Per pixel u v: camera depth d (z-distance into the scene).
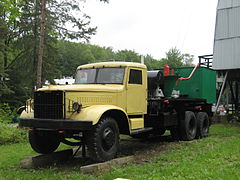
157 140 10.14
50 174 5.68
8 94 25.34
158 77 9.12
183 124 9.73
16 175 5.67
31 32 22.75
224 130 12.59
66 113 5.90
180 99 9.53
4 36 22.89
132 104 7.31
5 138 9.82
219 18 16.77
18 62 25.16
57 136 6.61
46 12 14.16
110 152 6.19
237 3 16.11
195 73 10.80
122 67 7.22
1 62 22.56
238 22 16.05
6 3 12.94
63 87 6.12
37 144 6.85
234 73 17.25
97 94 6.44
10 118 12.41
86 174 5.53
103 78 7.30
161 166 5.99
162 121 8.91
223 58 16.50
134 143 9.49
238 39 15.99
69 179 5.28
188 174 5.11
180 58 51.91
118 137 6.46
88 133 5.93
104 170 5.76
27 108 6.61
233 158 6.41
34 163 6.38
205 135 10.76
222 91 16.92
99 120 6.07
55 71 25.42
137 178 5.01
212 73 11.68
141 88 7.64
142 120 7.59
